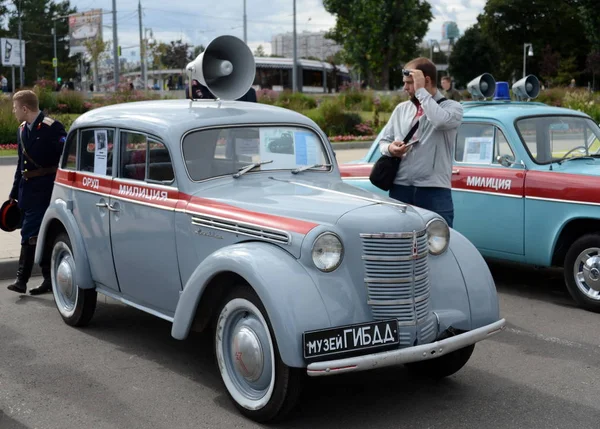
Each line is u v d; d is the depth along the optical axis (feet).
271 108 18.44
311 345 12.85
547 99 108.88
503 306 22.75
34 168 22.93
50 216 20.72
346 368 12.76
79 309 20.01
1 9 315.58
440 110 17.98
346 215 13.93
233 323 14.67
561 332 20.04
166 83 236.84
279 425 14.11
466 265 15.51
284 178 17.19
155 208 16.74
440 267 15.25
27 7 317.22
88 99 102.89
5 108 69.46
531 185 22.63
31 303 22.89
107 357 17.99
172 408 14.90
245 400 14.32
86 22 248.73
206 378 16.61
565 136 24.06
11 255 27.27
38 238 21.36
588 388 15.99
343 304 13.47
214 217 15.23
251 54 19.10
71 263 20.31
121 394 15.65
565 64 205.87
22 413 14.69
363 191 16.35
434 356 13.67
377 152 25.70
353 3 188.96
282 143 17.79
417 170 18.71
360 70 194.08
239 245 14.38
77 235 19.57
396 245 13.83
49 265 23.63
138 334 19.86
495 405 15.10
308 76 185.57
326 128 82.28
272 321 13.08
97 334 19.85
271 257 13.65
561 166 22.85
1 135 66.54
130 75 258.98
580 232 22.70
